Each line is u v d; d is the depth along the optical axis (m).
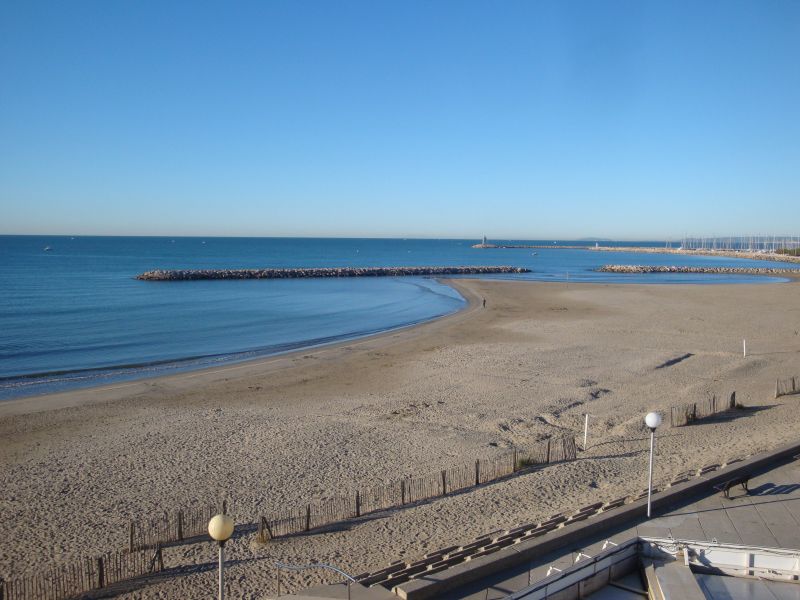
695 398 28.05
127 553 14.01
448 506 16.52
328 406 27.31
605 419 25.03
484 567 10.92
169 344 43.69
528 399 28.20
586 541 12.36
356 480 18.52
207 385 31.41
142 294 76.06
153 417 25.38
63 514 16.22
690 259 195.88
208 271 102.44
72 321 53.19
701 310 59.47
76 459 20.27
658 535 12.65
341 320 56.44
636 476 18.30
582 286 88.44
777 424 23.33
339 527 15.39
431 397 28.67
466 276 115.81
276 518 15.77
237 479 18.61
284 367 35.78
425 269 120.38
